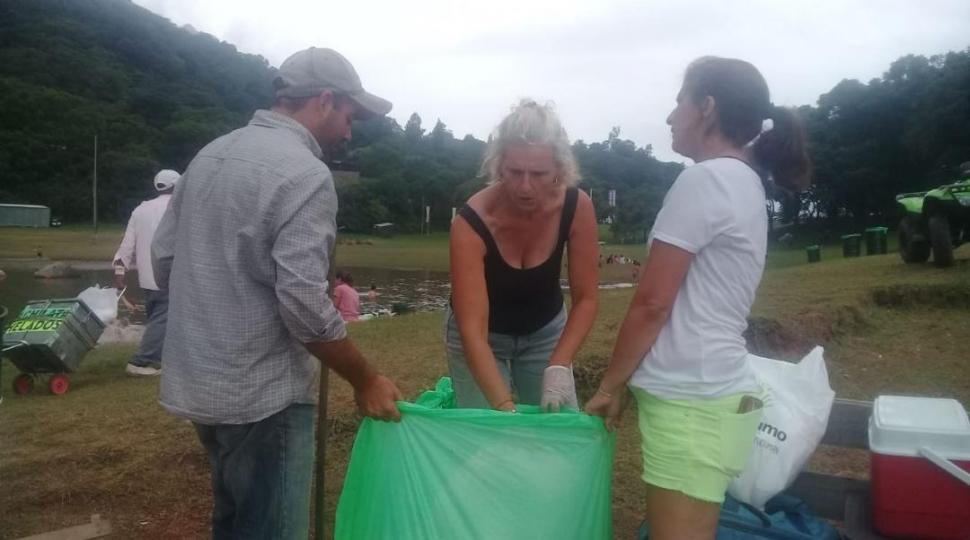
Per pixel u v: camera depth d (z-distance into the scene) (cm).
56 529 396
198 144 9794
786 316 746
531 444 249
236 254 247
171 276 263
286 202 242
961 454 264
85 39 11156
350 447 479
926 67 6353
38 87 9500
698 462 244
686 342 244
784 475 277
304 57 269
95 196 7688
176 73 11700
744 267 244
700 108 254
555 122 273
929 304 900
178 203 271
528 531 246
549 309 316
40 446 474
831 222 6875
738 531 271
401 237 9412
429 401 297
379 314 2153
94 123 9331
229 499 274
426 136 12456
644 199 7781
